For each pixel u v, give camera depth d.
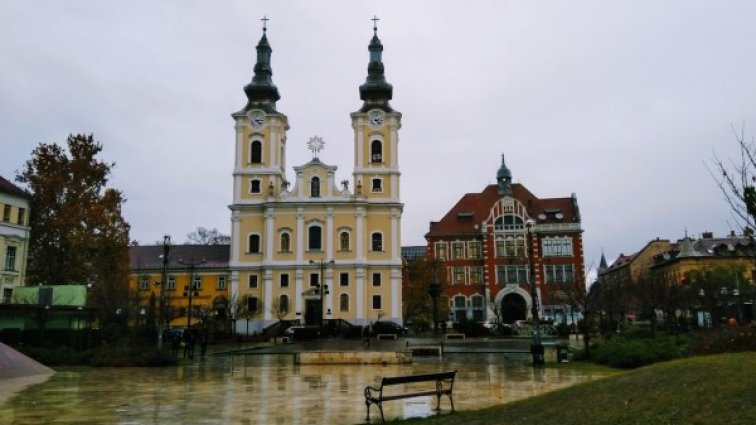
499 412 13.97
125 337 46.72
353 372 30.20
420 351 41.25
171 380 26.84
